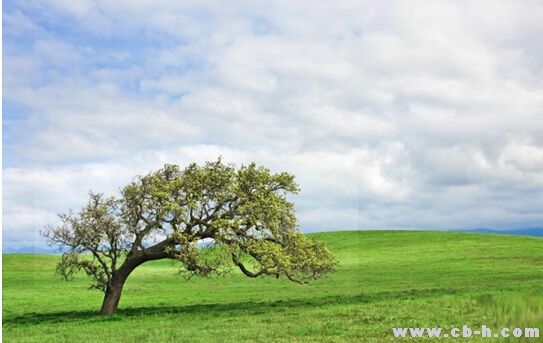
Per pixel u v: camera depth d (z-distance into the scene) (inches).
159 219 1546.5
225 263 1493.6
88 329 1266.0
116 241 1560.0
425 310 1242.0
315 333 1026.7
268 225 1531.7
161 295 2277.3
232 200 1577.3
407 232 4945.9
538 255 3287.4
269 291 2285.9
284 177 1598.2
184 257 1489.9
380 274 2770.7
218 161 1585.9
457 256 3422.7
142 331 1182.3
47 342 1097.4
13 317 1672.0
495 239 4247.0
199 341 1005.8
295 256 1563.7
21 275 3211.1
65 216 1515.7
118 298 1592.0
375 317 1181.7
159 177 1572.3
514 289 1626.5
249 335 1040.2
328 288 2295.8
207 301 2001.7
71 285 2748.5
